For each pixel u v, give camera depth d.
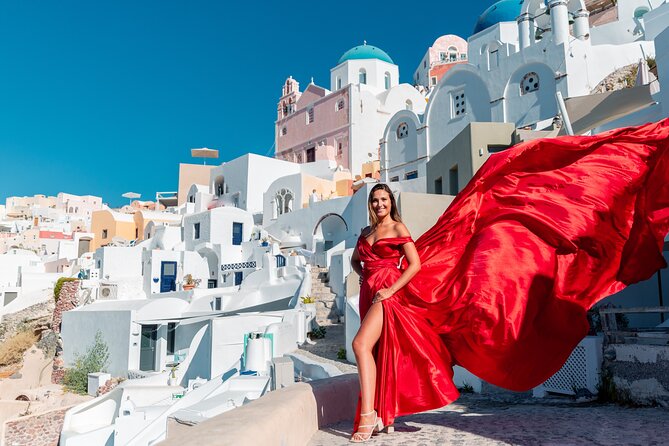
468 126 19.14
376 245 4.12
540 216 4.69
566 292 4.74
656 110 14.81
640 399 6.94
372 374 3.83
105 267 37.66
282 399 3.79
